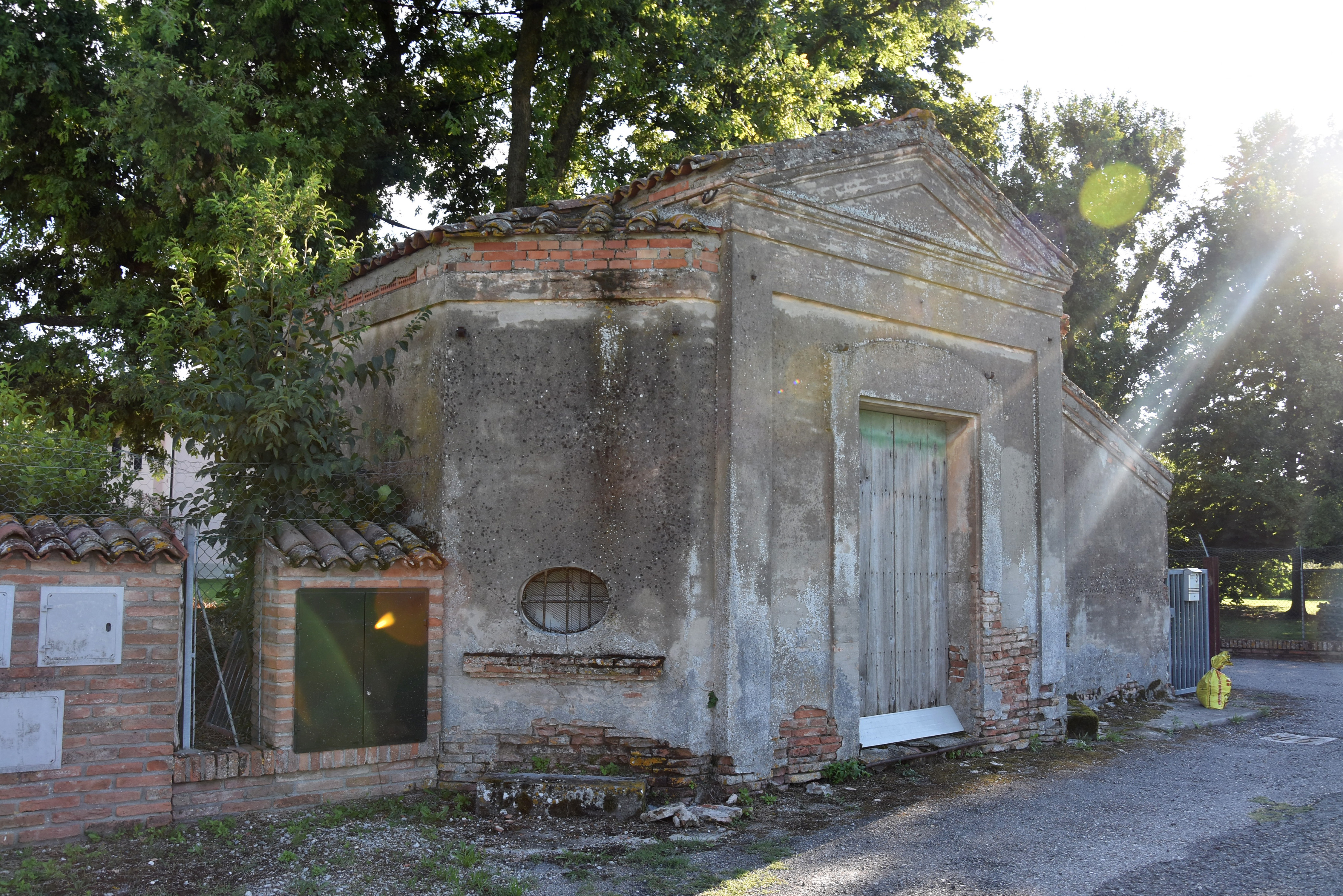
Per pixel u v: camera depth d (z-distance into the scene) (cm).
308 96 1227
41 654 521
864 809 636
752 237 685
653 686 648
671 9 1377
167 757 554
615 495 665
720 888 481
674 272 672
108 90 1102
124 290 1254
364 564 617
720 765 645
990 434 849
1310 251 2255
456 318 680
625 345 675
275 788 592
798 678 690
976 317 849
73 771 527
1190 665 1229
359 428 773
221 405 621
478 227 678
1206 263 2514
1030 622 876
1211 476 2270
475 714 654
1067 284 940
